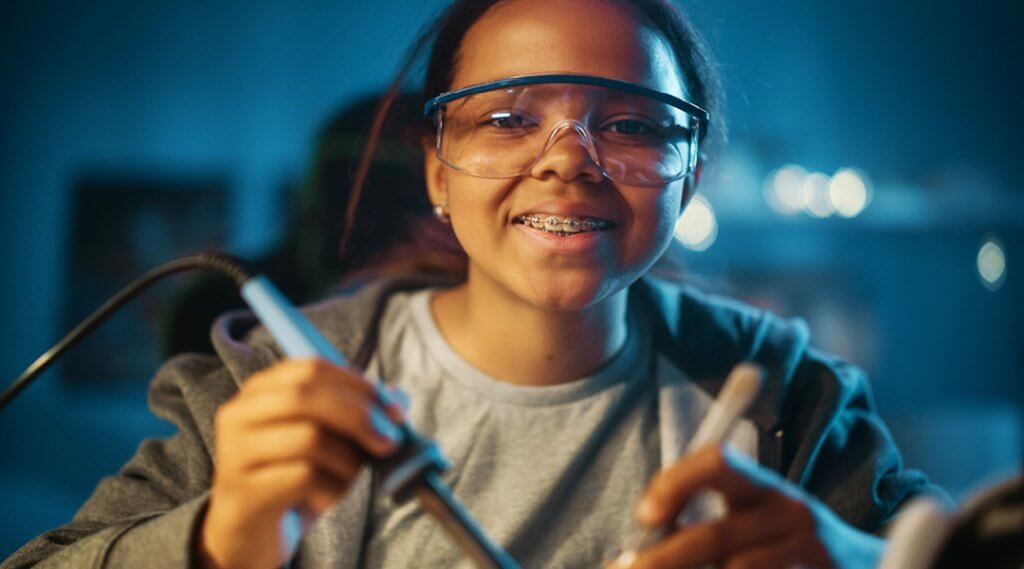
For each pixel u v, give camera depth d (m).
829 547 0.67
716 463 0.64
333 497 0.67
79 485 3.96
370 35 3.87
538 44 0.92
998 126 3.90
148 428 3.96
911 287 3.82
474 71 0.95
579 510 0.99
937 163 3.88
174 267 0.87
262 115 3.93
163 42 3.99
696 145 0.95
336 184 1.69
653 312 1.08
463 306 1.06
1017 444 3.75
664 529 0.67
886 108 3.85
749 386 0.66
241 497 0.68
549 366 1.00
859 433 1.06
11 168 4.03
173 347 1.71
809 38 3.79
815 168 3.74
